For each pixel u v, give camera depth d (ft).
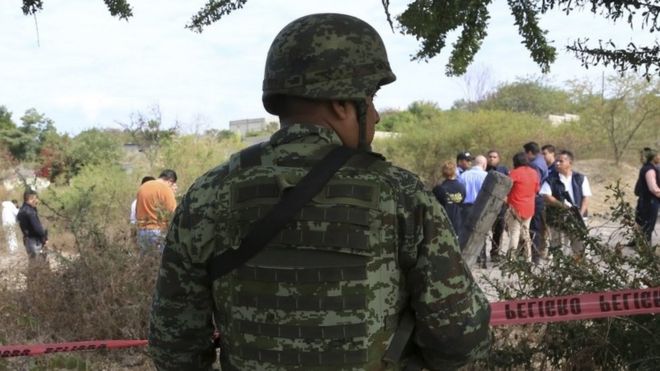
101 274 15.90
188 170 60.49
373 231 4.61
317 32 4.80
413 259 4.72
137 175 58.54
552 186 26.96
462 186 28.32
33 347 9.60
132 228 17.90
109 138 75.97
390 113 99.14
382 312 4.65
